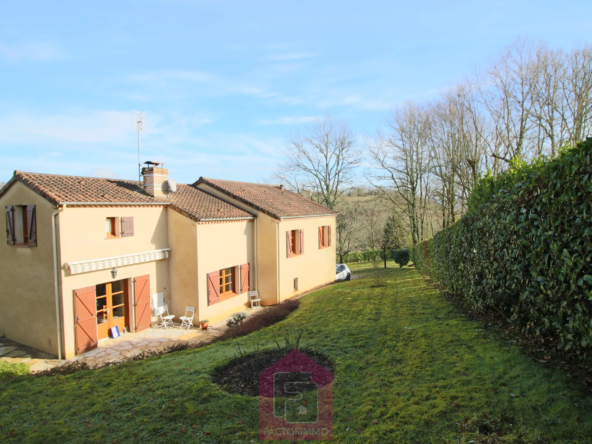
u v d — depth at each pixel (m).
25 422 5.35
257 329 10.66
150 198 13.81
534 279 5.44
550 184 4.80
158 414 5.09
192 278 13.81
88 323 11.06
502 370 5.05
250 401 5.21
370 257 40.53
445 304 10.04
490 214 7.29
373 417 4.43
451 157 24.28
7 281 11.81
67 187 11.66
